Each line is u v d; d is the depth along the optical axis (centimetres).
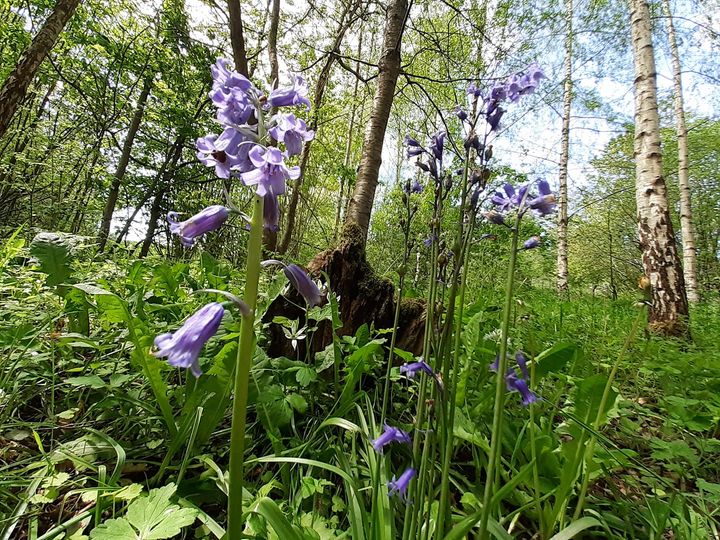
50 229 1094
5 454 193
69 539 138
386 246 1337
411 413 255
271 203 124
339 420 178
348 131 1591
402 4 625
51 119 1230
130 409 219
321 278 316
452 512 179
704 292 1603
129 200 1374
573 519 163
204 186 1529
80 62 1204
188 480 179
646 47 693
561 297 946
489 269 798
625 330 520
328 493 186
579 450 156
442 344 123
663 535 183
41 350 246
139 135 1394
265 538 146
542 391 270
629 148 2170
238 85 120
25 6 986
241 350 112
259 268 117
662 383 322
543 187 112
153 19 1252
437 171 140
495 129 126
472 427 195
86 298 248
